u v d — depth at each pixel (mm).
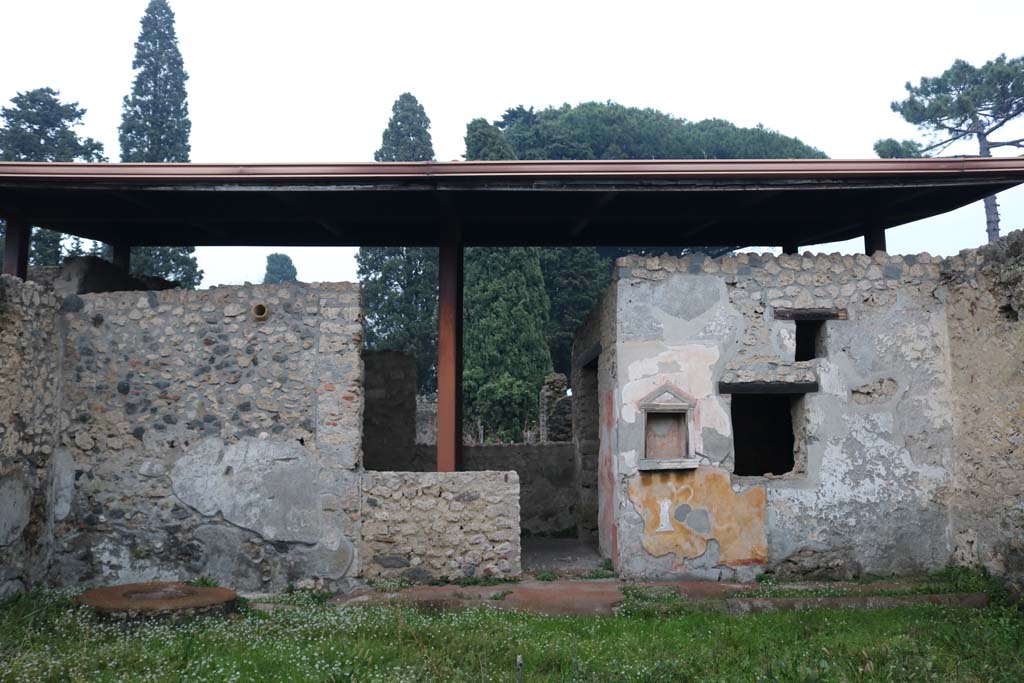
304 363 7004
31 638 5090
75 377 7086
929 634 5430
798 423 7309
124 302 7156
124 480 6969
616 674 4645
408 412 10500
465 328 22531
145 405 7039
